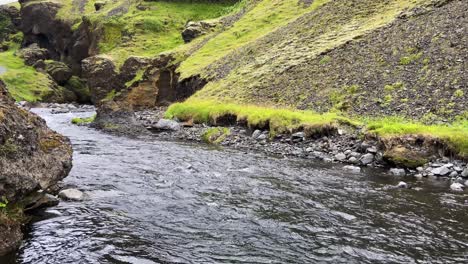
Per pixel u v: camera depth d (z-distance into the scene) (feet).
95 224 41.73
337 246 37.65
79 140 109.81
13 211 39.86
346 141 84.89
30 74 388.37
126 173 65.57
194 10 422.82
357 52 133.90
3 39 638.53
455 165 67.97
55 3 533.55
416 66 110.11
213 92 164.04
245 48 206.08
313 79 132.87
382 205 50.06
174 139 114.52
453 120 84.58
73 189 51.70
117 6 464.24
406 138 74.28
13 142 41.42
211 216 45.27
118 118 147.33
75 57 450.30
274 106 128.36
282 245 37.78
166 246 36.96
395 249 37.06
